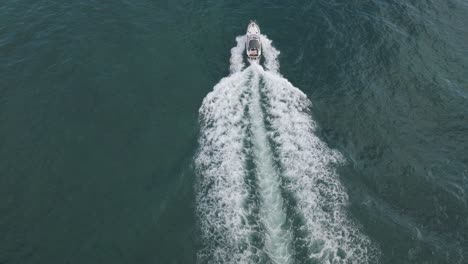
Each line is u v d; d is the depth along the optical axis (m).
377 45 82.31
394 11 90.75
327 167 62.12
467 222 54.94
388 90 73.75
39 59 78.38
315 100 72.62
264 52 81.62
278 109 71.00
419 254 51.66
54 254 52.62
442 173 61.06
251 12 91.25
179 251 52.94
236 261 51.31
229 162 62.69
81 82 74.88
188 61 80.12
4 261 51.62
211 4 93.25
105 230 55.22
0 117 68.44
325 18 88.94
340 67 78.12
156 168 62.59
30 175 61.16
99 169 62.28
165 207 57.56
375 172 61.50
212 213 56.44
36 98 71.69
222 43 84.12
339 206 57.03
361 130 67.56
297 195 58.25
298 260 51.09
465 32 86.19
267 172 61.34
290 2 93.75
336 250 52.06
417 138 66.19
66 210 57.25
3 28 84.00
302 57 80.62
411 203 57.38
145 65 78.94
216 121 69.19
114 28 86.12
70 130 67.25
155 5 92.69
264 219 55.53
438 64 78.75
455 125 67.94
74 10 89.56
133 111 70.69
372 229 54.34
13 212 56.81
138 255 52.75
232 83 75.44
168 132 67.75
